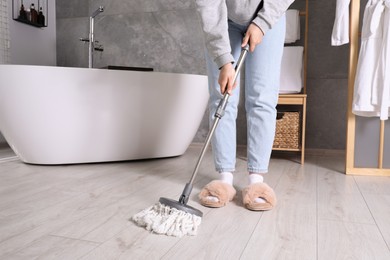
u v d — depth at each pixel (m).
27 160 2.36
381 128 2.17
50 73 2.18
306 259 1.00
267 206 1.42
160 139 2.57
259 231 1.21
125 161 2.53
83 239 1.12
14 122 2.25
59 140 2.28
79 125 2.29
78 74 2.24
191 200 1.56
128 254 1.02
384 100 2.01
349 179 2.06
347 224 1.29
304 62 2.93
